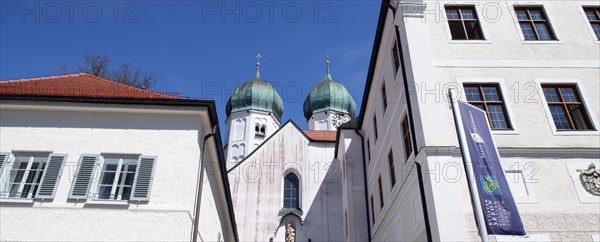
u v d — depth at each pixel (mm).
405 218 17328
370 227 25609
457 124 12586
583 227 14195
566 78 17188
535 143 15688
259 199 36625
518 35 18234
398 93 18953
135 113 15531
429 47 17500
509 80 17047
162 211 13875
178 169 14633
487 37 18094
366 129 27859
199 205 15000
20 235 13344
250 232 35188
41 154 14742
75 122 15297
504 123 16266
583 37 18297
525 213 14359
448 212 13805
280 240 34781
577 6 19156
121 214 13781
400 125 18422
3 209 13664
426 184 14641
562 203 14578
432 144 15078
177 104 15430
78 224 13570
